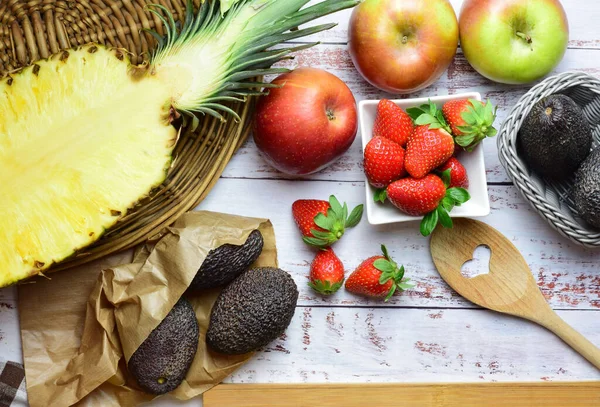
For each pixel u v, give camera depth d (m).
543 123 0.64
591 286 0.72
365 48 0.68
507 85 0.72
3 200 0.61
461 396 0.70
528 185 0.66
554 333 0.71
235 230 0.67
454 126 0.66
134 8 0.67
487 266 0.71
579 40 0.72
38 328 0.68
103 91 0.62
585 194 0.64
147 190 0.63
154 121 0.63
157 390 0.66
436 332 0.71
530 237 0.72
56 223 0.62
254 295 0.65
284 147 0.67
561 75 0.67
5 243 0.61
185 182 0.69
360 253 0.71
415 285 0.71
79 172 0.62
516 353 0.71
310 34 0.66
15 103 0.61
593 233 0.66
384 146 0.66
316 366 0.71
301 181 0.71
